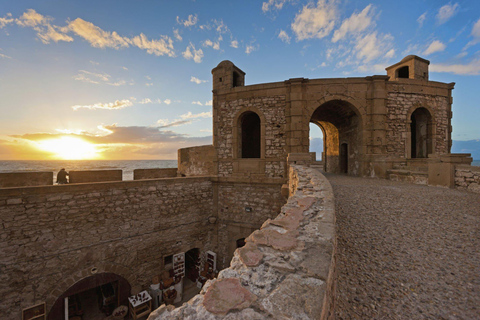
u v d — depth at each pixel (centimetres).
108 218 860
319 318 112
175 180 1053
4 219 686
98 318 877
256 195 1166
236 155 1330
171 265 1028
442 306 209
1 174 855
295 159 973
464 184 715
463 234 364
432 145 1289
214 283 146
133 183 919
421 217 450
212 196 1226
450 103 1331
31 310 719
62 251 771
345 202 577
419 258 297
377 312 204
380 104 1207
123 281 893
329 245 192
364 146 1223
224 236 1208
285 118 1246
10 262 694
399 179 1032
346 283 248
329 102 1305
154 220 978
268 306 123
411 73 1345
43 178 939
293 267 161
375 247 332
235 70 1460
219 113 1387
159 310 131
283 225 241
